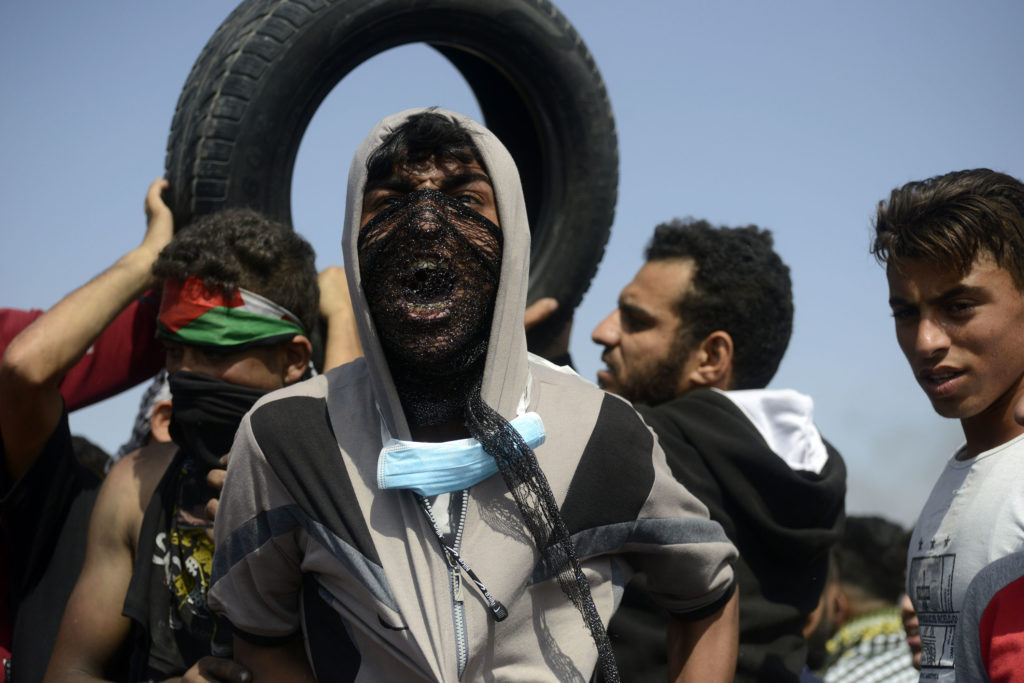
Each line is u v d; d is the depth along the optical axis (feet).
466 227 5.16
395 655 4.89
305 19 8.36
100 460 10.75
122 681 6.71
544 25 9.52
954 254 5.44
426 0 8.82
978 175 5.76
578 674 5.05
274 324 6.77
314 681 5.43
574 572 4.92
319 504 5.04
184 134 8.33
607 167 9.91
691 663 5.65
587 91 9.77
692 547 5.41
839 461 8.17
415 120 5.35
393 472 4.97
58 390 7.33
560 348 9.95
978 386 5.53
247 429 5.29
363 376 5.56
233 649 5.68
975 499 5.43
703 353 8.82
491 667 4.95
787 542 7.52
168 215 8.18
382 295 5.16
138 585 6.38
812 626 8.94
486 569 4.93
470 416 5.06
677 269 8.91
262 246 6.84
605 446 5.25
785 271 9.31
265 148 8.19
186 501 6.57
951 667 5.34
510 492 5.08
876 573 11.21
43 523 7.29
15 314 8.64
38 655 7.09
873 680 10.12
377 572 4.91
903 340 5.83
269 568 5.24
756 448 7.51
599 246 9.95
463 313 5.15
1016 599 4.98
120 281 7.55
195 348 6.66
